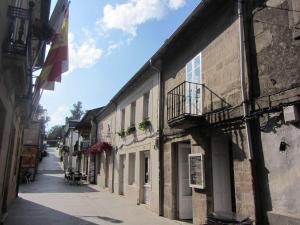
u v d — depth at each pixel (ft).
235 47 24.90
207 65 28.99
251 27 23.06
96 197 55.31
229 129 24.66
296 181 18.10
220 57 26.94
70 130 151.53
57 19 29.96
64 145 177.37
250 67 22.74
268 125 20.51
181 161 35.58
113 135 65.92
